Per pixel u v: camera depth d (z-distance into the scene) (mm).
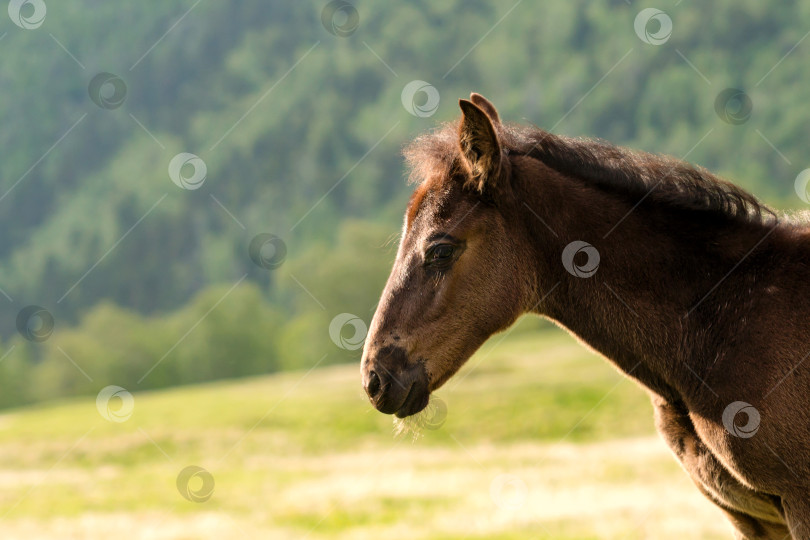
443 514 12719
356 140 115625
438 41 130125
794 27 95250
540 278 4781
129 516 14156
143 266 98188
